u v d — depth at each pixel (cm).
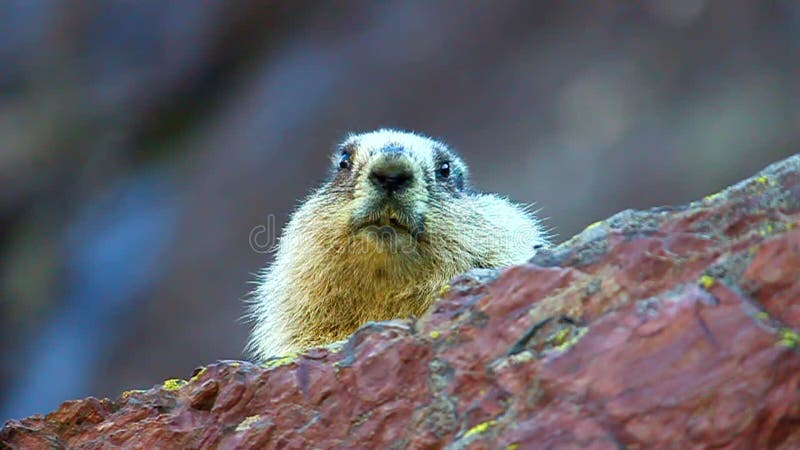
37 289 1892
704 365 439
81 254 1880
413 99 1825
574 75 1794
